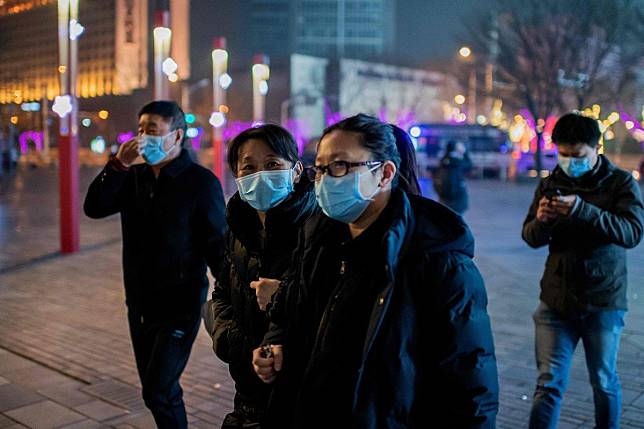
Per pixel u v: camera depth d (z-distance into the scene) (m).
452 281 2.00
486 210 17.81
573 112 3.62
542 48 28.80
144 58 87.31
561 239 3.60
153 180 3.72
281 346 2.34
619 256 3.52
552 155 32.84
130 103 80.50
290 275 2.46
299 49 115.44
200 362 5.66
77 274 9.28
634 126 37.56
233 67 73.06
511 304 7.52
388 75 73.81
